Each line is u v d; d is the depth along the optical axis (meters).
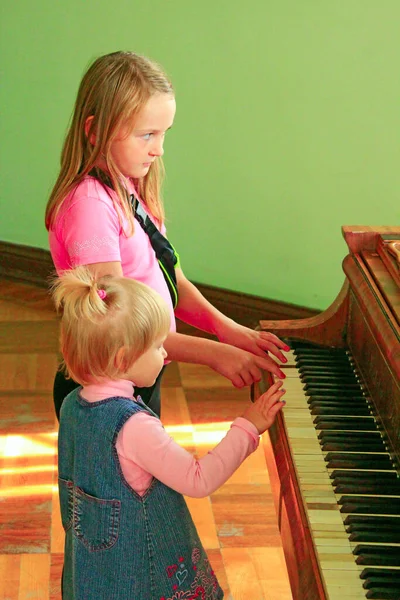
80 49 4.57
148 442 1.60
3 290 4.98
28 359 4.14
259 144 4.25
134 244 1.94
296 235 4.30
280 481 1.81
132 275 1.95
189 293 2.29
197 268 4.63
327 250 4.25
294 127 4.14
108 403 1.64
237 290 4.55
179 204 4.55
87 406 1.66
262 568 2.72
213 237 4.53
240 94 4.21
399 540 1.53
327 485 1.70
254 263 4.46
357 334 2.13
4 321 4.58
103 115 1.85
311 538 1.57
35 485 3.13
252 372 2.02
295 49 4.02
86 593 1.68
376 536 1.53
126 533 1.64
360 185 4.09
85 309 1.60
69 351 1.64
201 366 4.09
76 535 1.69
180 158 4.46
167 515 1.67
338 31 3.90
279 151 4.21
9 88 4.81
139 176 1.96
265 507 3.03
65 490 1.75
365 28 3.84
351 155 4.05
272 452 1.93
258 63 4.12
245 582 2.65
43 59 4.67
